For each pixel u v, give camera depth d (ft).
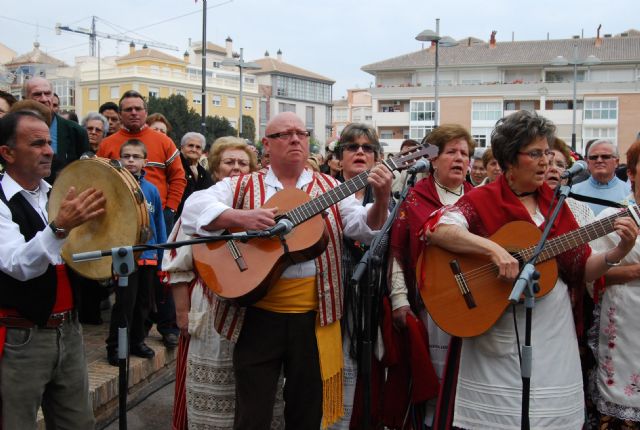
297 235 9.54
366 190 13.33
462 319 9.68
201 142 21.39
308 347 9.84
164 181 19.17
